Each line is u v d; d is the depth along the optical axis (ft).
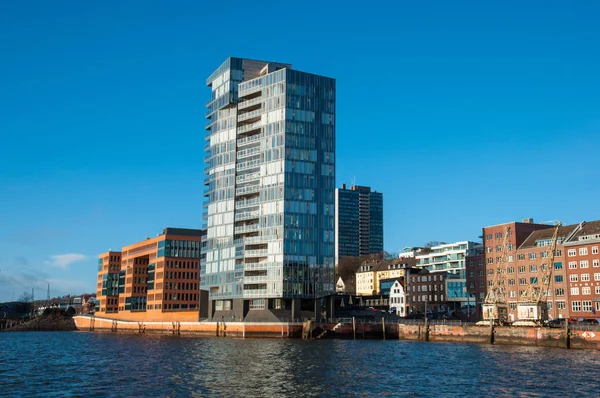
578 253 548.72
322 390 235.40
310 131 603.67
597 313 524.93
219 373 281.74
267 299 579.89
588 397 224.12
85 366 318.04
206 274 654.53
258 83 623.36
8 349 456.45
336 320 550.36
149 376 273.75
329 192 599.98
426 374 278.26
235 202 628.69
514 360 332.19
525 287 605.31
